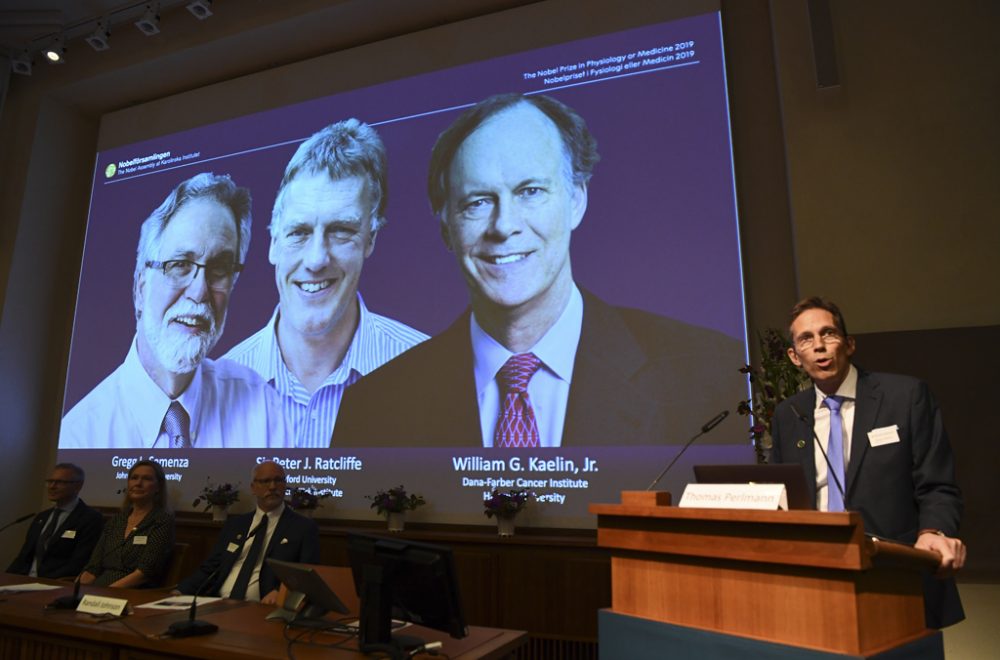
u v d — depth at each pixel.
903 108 3.48
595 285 4.00
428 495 4.12
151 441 5.06
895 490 1.67
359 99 4.95
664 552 1.35
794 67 3.73
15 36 5.70
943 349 3.13
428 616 1.80
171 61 5.46
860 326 3.32
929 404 1.72
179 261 5.29
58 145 5.98
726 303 3.73
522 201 4.28
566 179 4.20
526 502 3.87
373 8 4.86
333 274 4.71
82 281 5.65
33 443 5.55
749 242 3.91
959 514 1.57
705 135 3.96
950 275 3.24
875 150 3.48
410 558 1.77
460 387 4.20
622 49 4.26
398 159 4.71
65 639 2.12
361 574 1.86
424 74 4.78
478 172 4.43
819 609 1.12
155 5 5.29
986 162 3.30
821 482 1.78
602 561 3.50
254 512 3.12
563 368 3.98
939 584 1.58
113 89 5.84
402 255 4.54
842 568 1.08
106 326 5.47
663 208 3.96
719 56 4.03
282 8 5.02
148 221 5.51
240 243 5.09
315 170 4.95
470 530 3.99
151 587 3.16
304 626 2.06
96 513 3.79
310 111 5.10
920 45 3.52
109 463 5.17
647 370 3.80
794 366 2.90
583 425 3.87
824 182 3.53
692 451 3.63
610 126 4.17
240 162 5.25
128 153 5.75
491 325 4.20
